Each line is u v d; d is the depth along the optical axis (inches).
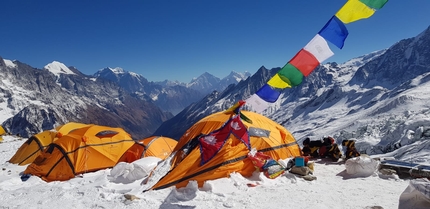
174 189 378.6
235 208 328.5
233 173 426.6
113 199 372.2
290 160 481.7
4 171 650.2
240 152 451.8
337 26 352.2
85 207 353.1
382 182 410.0
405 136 856.9
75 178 541.3
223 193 372.5
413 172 417.4
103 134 645.9
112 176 479.2
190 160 438.3
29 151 753.6
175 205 341.1
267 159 462.6
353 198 348.8
